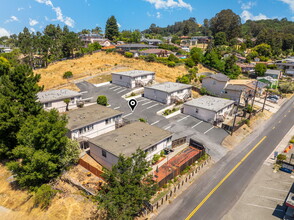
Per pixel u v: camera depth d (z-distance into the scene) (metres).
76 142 25.52
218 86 54.88
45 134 21.77
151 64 75.31
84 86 55.81
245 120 40.06
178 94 48.88
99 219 18.86
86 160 26.53
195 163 26.95
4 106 25.73
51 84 54.88
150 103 46.81
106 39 117.12
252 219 18.94
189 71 71.94
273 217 19.16
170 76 66.06
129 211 15.97
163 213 19.42
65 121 24.77
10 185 24.73
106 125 32.16
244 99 50.19
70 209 20.16
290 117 46.22
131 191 16.38
